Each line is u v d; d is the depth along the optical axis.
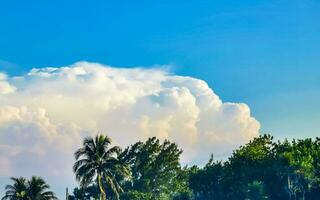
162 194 185.25
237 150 163.25
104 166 101.50
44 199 113.88
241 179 152.62
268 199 148.38
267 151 162.25
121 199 163.12
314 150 149.88
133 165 182.50
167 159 183.38
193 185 173.12
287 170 142.00
